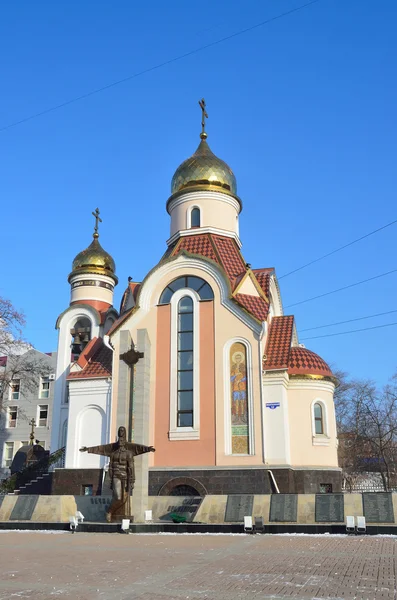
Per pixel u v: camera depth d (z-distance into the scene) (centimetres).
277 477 2616
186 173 3594
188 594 873
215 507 2005
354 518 1795
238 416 2766
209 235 3356
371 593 870
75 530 1941
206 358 2905
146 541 1623
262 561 1199
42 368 4506
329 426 2912
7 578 1022
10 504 2159
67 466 3042
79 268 4166
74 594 880
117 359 3070
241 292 3053
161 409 2884
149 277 3128
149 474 2755
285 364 2798
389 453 5109
